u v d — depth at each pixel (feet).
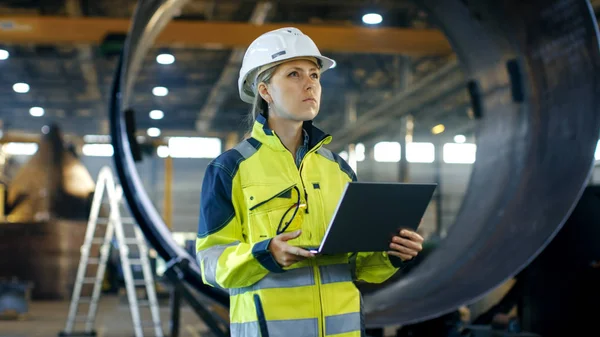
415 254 6.44
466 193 17.87
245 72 6.95
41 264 49.67
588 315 16.81
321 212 6.63
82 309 41.98
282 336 6.25
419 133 89.97
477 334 15.80
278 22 55.42
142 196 15.28
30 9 54.65
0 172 79.61
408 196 6.18
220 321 15.28
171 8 16.58
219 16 57.31
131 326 32.27
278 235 6.00
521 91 16.20
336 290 6.53
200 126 91.86
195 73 72.54
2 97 81.82
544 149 15.10
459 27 18.03
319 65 7.01
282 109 6.64
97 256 52.60
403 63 60.75
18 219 55.72
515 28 15.94
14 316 35.47
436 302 14.06
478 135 18.16
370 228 6.15
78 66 70.08
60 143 59.11
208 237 6.49
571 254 17.06
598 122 13.47
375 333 14.84
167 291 47.24
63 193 56.90
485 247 15.21
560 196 13.83
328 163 6.95
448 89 56.34
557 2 14.30
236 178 6.55
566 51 14.46
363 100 75.82
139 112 88.07
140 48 16.42
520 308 17.52
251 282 6.35
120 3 54.90
